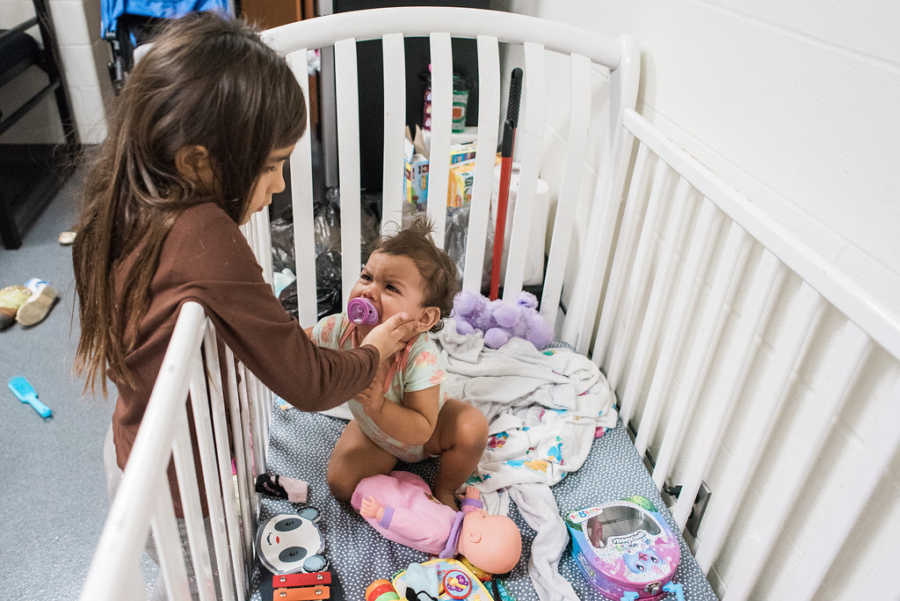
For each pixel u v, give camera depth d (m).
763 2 0.97
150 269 0.71
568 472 1.27
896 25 0.76
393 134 1.32
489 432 1.30
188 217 0.71
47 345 1.93
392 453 1.22
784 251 0.85
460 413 1.16
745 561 1.00
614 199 1.38
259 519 1.13
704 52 1.12
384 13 1.25
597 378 1.44
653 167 1.32
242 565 0.99
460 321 1.49
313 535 1.09
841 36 0.83
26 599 1.29
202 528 0.75
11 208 2.42
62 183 2.59
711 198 1.01
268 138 0.74
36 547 1.39
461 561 1.08
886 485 0.81
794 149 0.93
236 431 0.94
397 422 1.07
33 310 1.99
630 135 1.31
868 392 0.84
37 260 2.27
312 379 0.82
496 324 1.52
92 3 2.72
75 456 1.60
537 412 1.36
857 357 0.77
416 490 1.13
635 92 1.31
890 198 0.78
